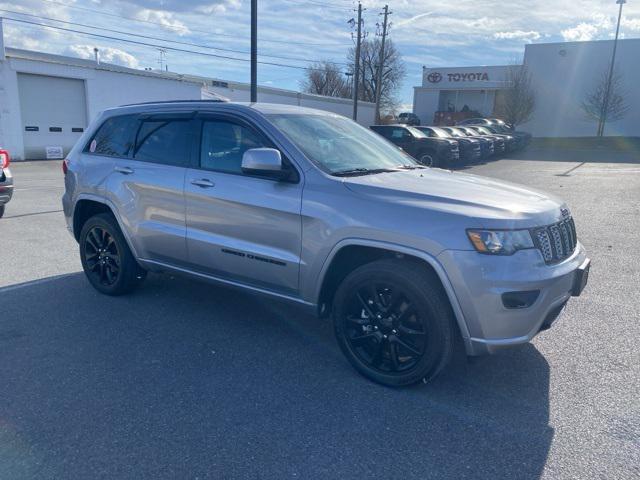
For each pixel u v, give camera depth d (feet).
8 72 74.95
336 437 10.28
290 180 13.25
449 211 11.21
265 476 9.14
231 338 14.80
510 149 100.68
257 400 11.59
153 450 9.78
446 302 11.35
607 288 19.29
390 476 9.19
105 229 17.49
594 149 121.70
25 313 16.38
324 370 13.04
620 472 9.30
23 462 9.39
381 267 11.82
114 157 17.30
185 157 15.43
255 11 65.92
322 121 15.75
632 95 154.10
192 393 11.82
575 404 11.53
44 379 12.32
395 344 12.07
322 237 12.48
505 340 11.00
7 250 23.94
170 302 17.49
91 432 10.30
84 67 83.82
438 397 11.82
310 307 13.29
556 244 11.74
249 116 14.35
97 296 17.99
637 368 13.15
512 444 10.11
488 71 185.47
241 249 13.98
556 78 162.30
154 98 95.45
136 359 13.43
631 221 32.45
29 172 63.62
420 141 66.03
